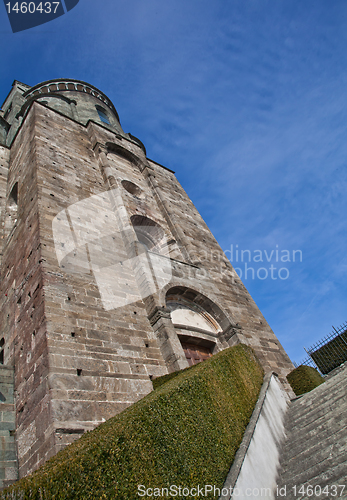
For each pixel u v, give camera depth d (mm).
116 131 27312
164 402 6574
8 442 8648
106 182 18641
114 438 5316
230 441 7152
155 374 10906
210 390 8055
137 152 25109
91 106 29141
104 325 11023
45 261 11367
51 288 10664
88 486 4586
